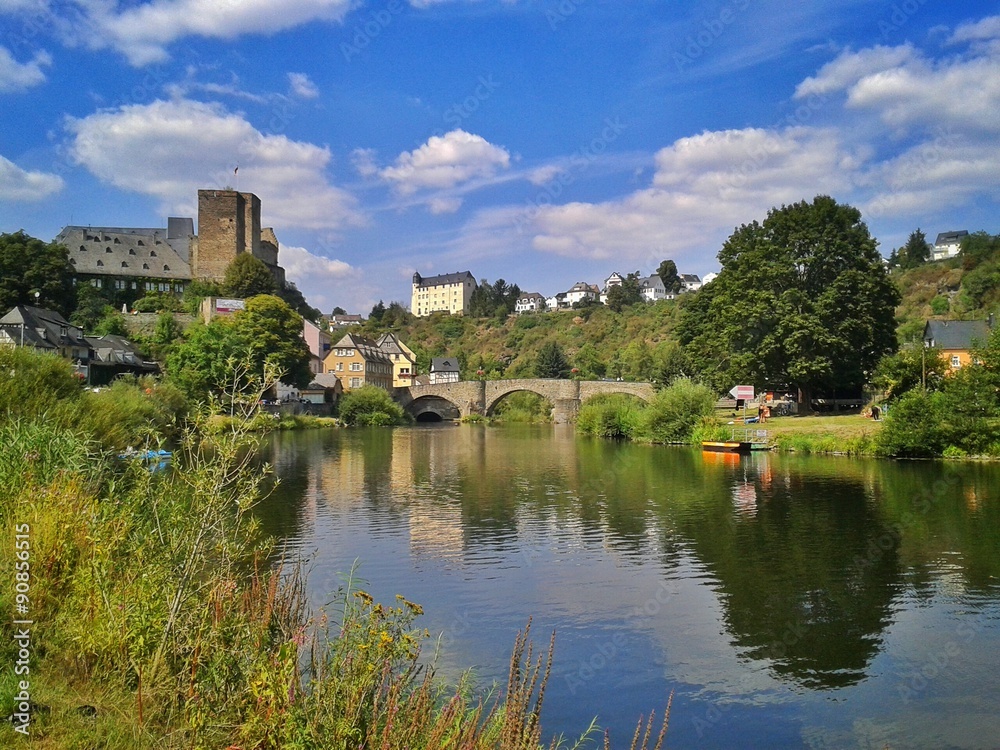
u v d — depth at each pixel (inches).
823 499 1205.1
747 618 632.4
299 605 400.8
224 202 4953.3
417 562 808.3
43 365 995.9
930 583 724.7
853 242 2417.6
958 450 1758.1
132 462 405.1
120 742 265.9
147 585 330.3
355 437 2878.9
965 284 4603.8
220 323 3284.9
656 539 924.0
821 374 2301.9
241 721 279.4
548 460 1911.9
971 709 470.6
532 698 485.1
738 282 2459.4
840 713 469.4
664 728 389.7
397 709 290.5
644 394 3750.0
